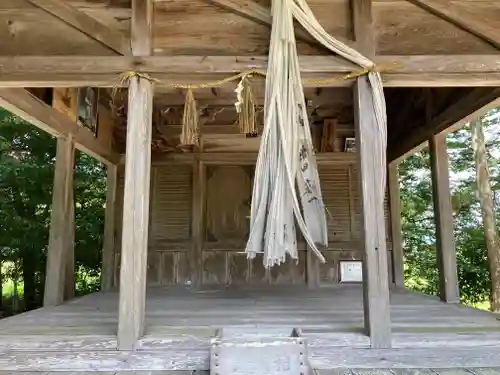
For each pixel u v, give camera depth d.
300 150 2.63
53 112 3.89
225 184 5.60
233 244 5.44
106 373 2.33
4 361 2.38
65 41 2.79
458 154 9.29
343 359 2.40
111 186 5.50
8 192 7.07
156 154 5.57
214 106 5.52
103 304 4.02
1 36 2.79
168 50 2.82
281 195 2.51
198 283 5.29
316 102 5.36
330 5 2.90
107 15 2.87
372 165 2.58
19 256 7.39
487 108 3.45
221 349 2.00
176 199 5.54
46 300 3.95
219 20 2.87
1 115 6.83
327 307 3.65
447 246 4.15
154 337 2.44
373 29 2.81
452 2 2.84
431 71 2.72
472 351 2.44
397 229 5.46
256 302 3.99
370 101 2.65
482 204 7.03
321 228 2.67
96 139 4.90
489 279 8.35
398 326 2.78
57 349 2.40
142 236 2.50
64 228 4.12
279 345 2.01
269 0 2.84
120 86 2.76
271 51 2.62
